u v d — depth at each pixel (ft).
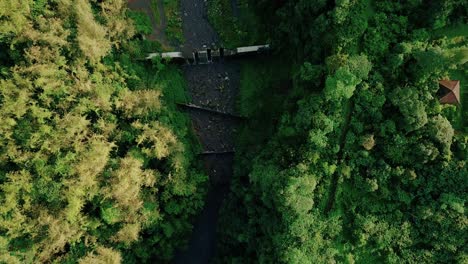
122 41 148.56
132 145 141.38
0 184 127.03
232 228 149.07
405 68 131.85
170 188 146.51
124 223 138.51
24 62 129.39
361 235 130.11
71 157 128.57
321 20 131.85
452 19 131.64
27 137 127.24
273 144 142.41
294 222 127.95
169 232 148.66
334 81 126.31
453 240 128.06
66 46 131.54
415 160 130.93
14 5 123.13
